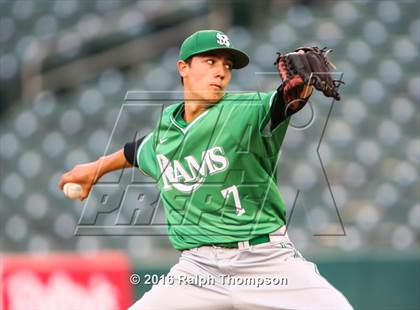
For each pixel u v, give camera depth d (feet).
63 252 116.06
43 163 132.46
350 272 86.12
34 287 71.46
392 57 141.90
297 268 45.09
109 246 108.88
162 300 45.88
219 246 45.52
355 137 126.41
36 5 163.84
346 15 149.48
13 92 147.95
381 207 115.24
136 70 144.15
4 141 137.69
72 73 144.97
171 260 82.58
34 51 146.82
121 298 74.79
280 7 150.82
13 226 123.44
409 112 132.16
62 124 137.80
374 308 86.07
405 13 150.30
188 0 147.33
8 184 130.62
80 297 73.10
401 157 123.75
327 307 43.91
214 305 45.85
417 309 86.07
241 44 142.20
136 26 147.02
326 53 42.16
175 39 146.00
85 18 158.92
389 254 87.66
